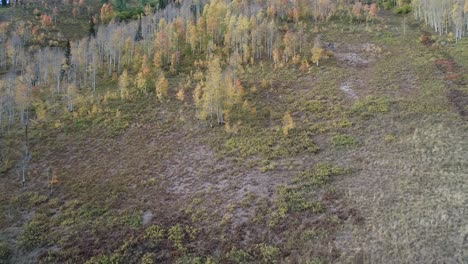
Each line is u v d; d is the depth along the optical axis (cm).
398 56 7825
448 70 6844
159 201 4394
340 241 3312
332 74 7306
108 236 3912
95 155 5472
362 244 3203
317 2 10969
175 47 8794
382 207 3634
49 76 8231
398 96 6134
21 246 3897
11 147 5669
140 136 5897
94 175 5009
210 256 3475
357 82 6881
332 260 3112
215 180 4675
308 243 3378
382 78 6888
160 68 8175
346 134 5291
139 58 8575
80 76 8288
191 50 8900
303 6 10975
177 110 6588
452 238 3106
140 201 4431
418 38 8744
